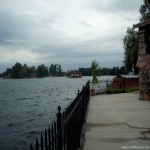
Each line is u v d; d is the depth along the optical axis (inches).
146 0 868.6
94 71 684.7
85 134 228.1
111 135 222.2
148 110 353.1
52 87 2428.6
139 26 452.4
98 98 555.5
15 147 375.2
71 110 153.3
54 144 108.3
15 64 6899.6
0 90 2140.7
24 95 1496.1
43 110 764.6
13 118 634.8
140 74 482.0
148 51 463.8
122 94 644.1
